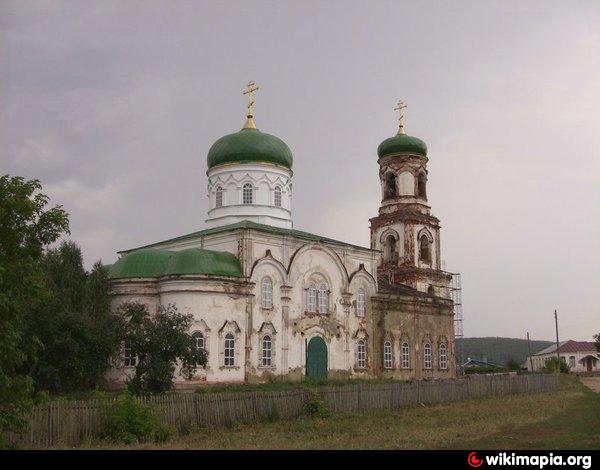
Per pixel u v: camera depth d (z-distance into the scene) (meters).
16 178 27.25
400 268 88.19
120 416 30.89
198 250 61.88
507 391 62.12
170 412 33.53
